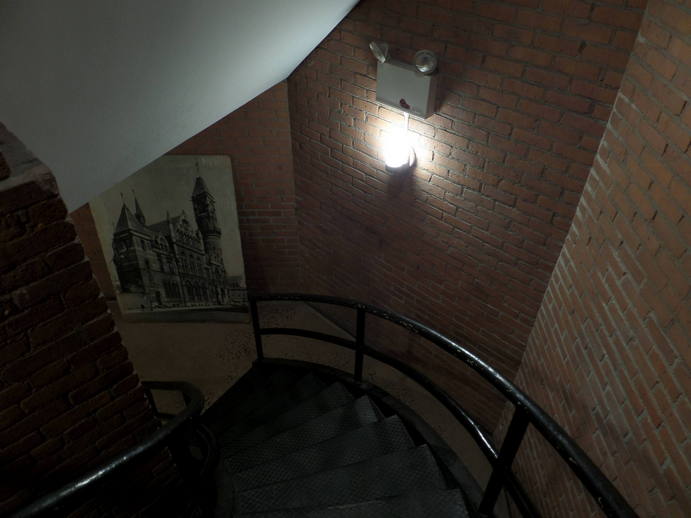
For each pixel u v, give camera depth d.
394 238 3.95
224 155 4.31
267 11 2.29
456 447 4.16
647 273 1.94
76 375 1.65
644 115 2.06
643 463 1.88
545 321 3.10
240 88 3.08
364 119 3.52
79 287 1.50
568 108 2.50
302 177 4.39
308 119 3.94
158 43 1.87
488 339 3.75
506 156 2.88
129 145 2.53
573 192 2.70
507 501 3.57
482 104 2.82
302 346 5.02
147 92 2.17
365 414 3.38
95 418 1.81
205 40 2.13
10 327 1.41
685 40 1.79
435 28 2.79
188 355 4.98
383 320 4.58
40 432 1.67
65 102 1.78
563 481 2.67
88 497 1.49
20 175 1.24
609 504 1.41
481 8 2.56
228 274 4.99
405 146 3.31
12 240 1.29
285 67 3.46
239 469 3.08
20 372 1.51
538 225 2.94
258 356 4.32
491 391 3.96
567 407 2.66
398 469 2.71
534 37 2.45
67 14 1.39
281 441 3.22
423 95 2.92
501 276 3.34
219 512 2.34
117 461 1.55
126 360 1.76
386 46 2.91
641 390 1.93
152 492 2.26
